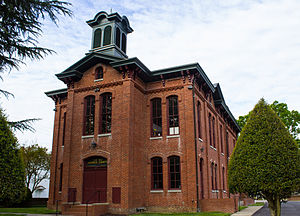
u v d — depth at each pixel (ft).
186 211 62.80
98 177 67.87
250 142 39.75
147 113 73.26
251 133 40.14
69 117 74.64
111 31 80.94
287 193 37.14
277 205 37.63
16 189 39.01
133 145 66.23
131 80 68.90
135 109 69.15
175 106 71.51
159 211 65.51
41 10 36.86
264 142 38.58
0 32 34.88
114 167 65.67
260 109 41.14
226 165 100.73
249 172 38.22
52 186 80.74
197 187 63.31
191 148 65.82
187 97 69.21
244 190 38.81
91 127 72.49
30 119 39.81
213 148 85.25
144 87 74.90
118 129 67.67
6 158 38.52
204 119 78.13
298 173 36.99
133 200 63.21
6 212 64.90
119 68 70.13
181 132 68.03
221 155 95.09
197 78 72.90
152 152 70.03
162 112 71.41
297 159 37.55
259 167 37.68
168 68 71.00
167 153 68.23
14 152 39.86
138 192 65.57
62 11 37.58
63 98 87.97
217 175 86.48
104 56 72.33
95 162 69.36
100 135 69.41
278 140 38.22
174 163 67.41
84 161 70.38
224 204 63.10
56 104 88.38
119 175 64.54
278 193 36.76
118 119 68.33
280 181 36.47
